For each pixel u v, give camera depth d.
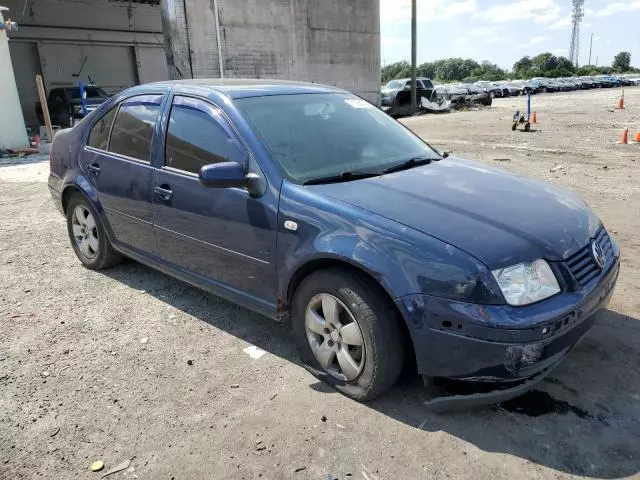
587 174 9.12
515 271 2.61
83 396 3.18
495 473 2.49
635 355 3.41
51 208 7.87
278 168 3.33
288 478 2.51
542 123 19.27
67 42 28.36
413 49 27.97
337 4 25.98
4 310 4.35
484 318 2.53
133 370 3.45
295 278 3.23
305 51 25.09
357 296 2.86
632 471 2.48
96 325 4.07
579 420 2.83
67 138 5.27
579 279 2.81
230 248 3.56
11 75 14.70
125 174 4.36
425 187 3.26
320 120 3.90
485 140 14.62
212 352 3.65
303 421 2.90
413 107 28.38
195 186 3.72
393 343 2.84
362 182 3.30
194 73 21.28
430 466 2.55
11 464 2.64
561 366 3.31
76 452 2.72
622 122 18.91
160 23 31.94
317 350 3.20
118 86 30.88
